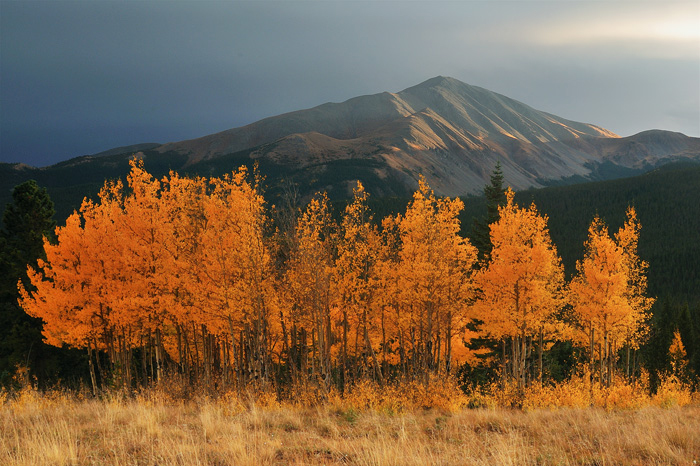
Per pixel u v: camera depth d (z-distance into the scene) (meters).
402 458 7.36
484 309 23.34
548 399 20.23
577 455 8.65
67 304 21.11
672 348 54.22
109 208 22.72
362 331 26.17
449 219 23.03
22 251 35.53
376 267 22.25
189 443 8.76
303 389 18.66
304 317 21.78
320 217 21.34
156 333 22.95
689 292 111.81
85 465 7.33
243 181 20.12
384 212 166.25
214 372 27.09
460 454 8.24
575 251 138.75
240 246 19.45
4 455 7.42
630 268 27.59
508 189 23.48
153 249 20.47
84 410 13.34
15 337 32.75
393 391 17.31
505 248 22.08
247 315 19.77
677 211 169.00
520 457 7.62
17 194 36.09
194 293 19.89
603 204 191.00
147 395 18.62
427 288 21.48
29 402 14.91
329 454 8.55
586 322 25.14
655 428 10.62
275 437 9.86
